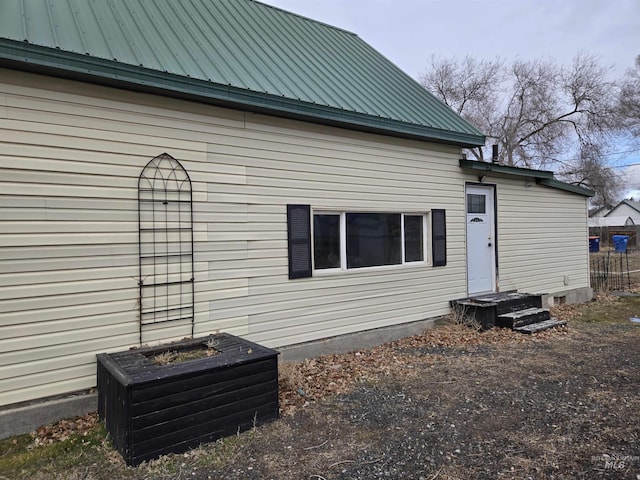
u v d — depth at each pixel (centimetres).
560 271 980
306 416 378
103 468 294
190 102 452
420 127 645
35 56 340
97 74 370
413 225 697
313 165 559
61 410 369
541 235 933
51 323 369
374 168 627
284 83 537
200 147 460
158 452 303
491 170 779
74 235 381
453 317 726
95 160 392
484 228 809
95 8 476
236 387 345
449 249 739
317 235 574
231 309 485
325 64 687
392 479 277
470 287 780
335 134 581
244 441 332
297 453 313
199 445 322
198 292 458
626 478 272
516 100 2747
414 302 683
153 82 400
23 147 356
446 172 734
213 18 625
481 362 532
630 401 399
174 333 440
